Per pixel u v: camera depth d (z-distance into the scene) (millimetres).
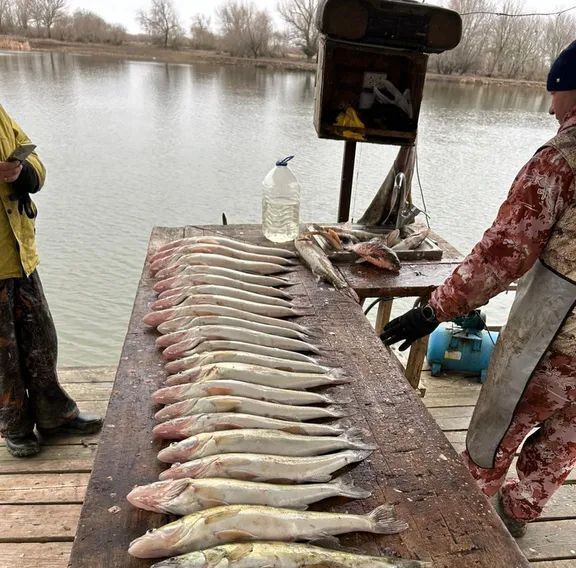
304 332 2477
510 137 16453
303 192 11219
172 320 2393
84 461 2965
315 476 1657
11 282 2586
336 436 1823
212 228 3719
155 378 2090
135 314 2551
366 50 3271
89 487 1560
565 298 1796
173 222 9867
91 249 8680
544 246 1803
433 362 4141
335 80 3477
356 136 3469
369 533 1464
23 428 2914
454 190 11617
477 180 12328
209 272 2865
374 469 1682
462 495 1588
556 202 1688
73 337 6594
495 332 4461
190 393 1938
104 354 6320
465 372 4172
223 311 2500
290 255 3301
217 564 1312
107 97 22266
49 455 3004
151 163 13383
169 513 1486
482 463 2229
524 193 1716
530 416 2102
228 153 14516
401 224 3562
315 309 2705
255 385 2000
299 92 25656
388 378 2170
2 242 2469
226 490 1529
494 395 2102
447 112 19781
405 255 3264
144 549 1334
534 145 15617
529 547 2486
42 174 2578
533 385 2027
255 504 1525
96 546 1375
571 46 1691
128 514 1479
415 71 3357
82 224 9586
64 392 3039
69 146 14656
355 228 3594
